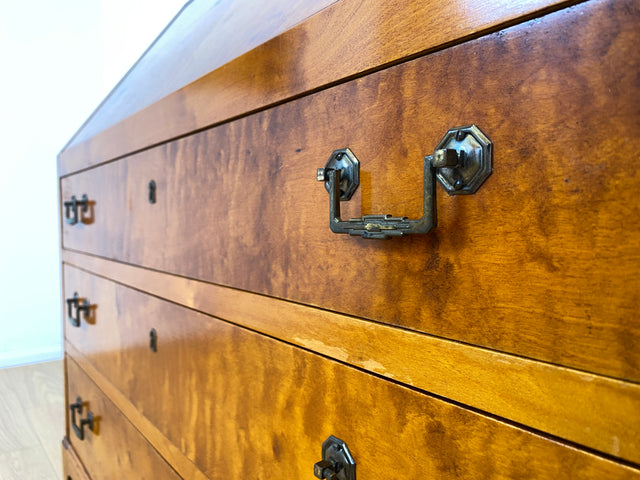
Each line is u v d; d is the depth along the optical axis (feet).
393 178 1.19
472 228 1.02
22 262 8.57
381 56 1.20
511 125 0.94
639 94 0.77
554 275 0.89
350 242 1.33
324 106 1.39
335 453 1.39
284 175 1.58
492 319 0.99
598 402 0.83
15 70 8.39
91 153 3.51
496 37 0.96
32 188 8.59
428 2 1.08
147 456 2.75
